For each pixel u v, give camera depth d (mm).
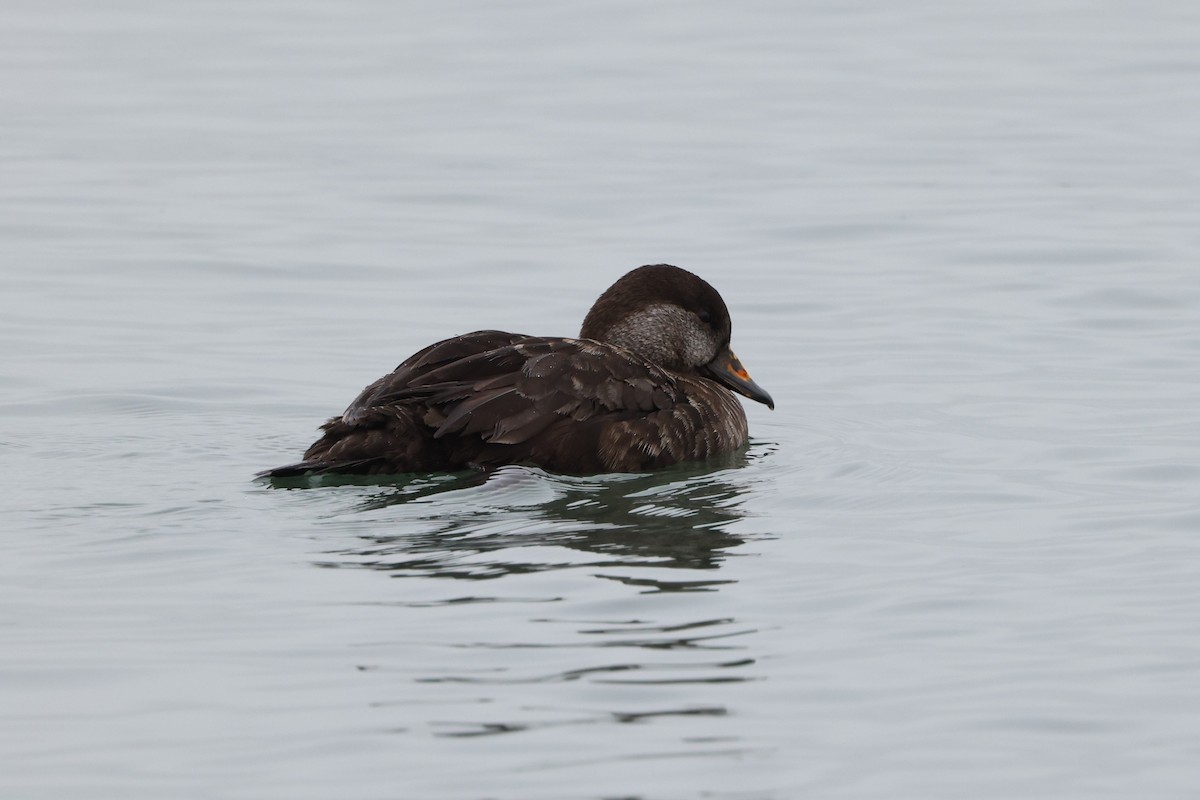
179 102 28109
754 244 20594
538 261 19781
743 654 9203
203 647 9219
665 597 10000
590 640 9352
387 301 18328
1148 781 7883
